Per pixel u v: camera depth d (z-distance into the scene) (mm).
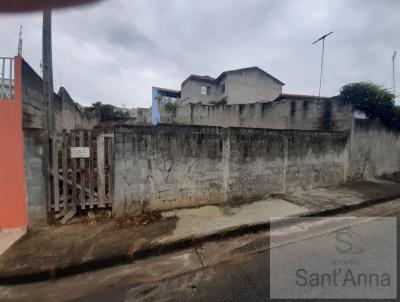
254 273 2541
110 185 3857
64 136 3572
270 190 5301
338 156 6473
